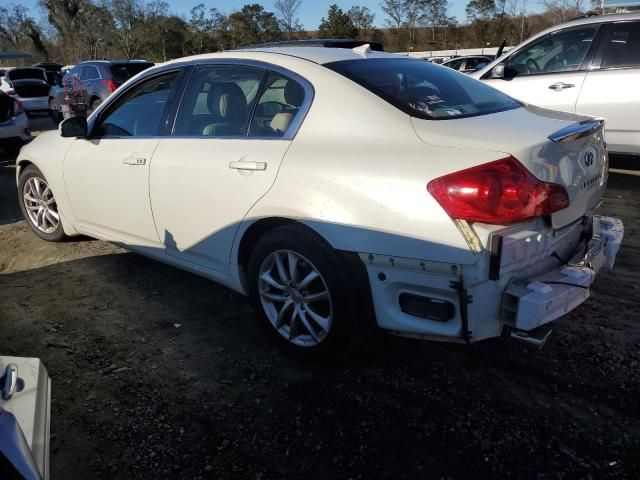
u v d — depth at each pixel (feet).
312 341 9.67
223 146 10.50
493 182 7.53
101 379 9.70
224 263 10.72
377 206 8.21
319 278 9.18
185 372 9.82
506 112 9.74
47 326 11.53
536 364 9.70
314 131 9.39
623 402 8.69
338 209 8.57
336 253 8.79
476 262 7.57
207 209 10.61
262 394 9.16
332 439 8.11
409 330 8.42
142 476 7.55
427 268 7.90
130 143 12.40
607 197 18.98
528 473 7.41
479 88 11.02
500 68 22.15
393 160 8.29
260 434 8.27
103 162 12.87
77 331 11.30
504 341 10.41
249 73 10.71
